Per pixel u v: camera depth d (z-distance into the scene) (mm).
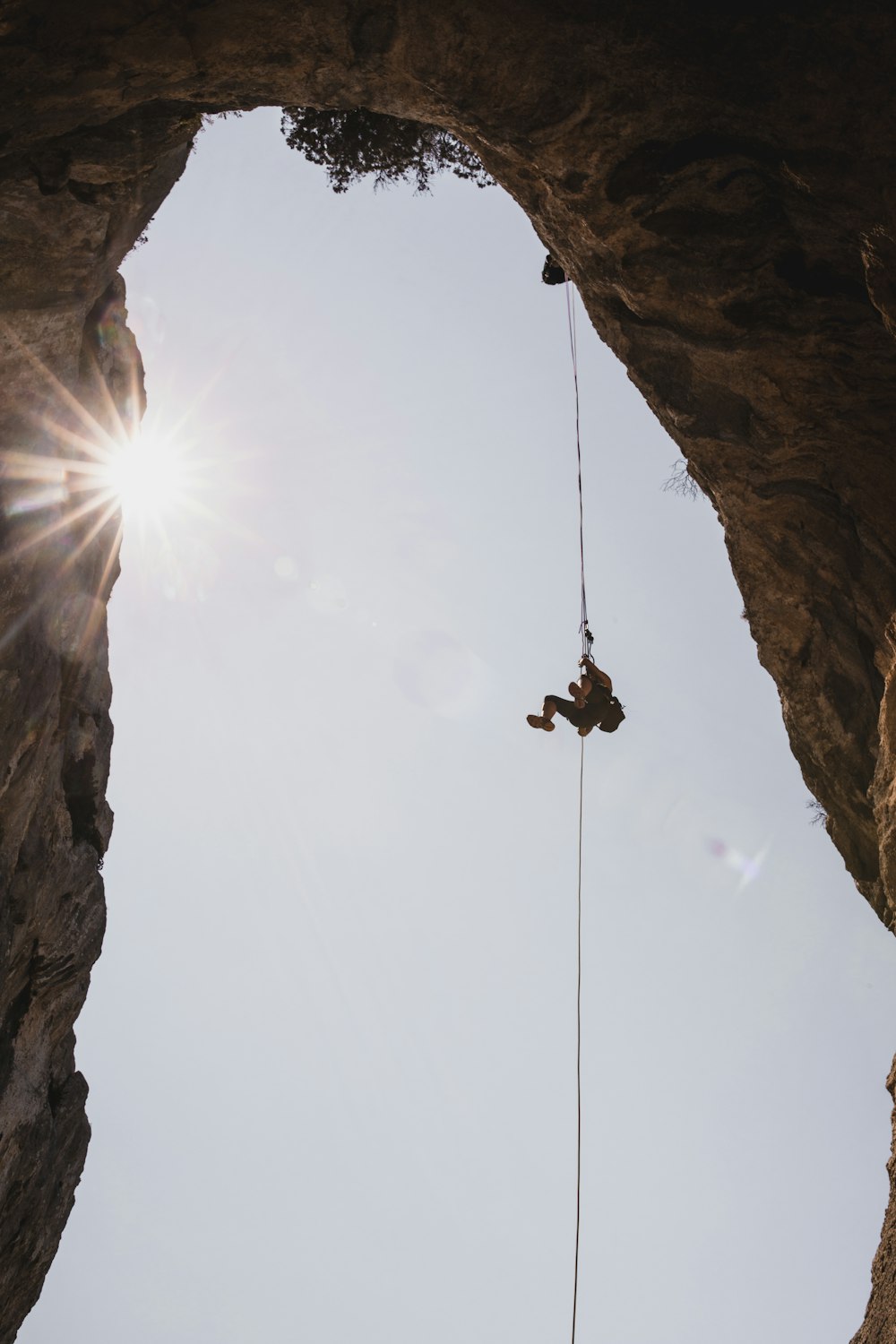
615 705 12219
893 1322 10031
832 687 12117
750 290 9328
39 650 12344
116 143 9508
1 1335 13953
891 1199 11891
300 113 13734
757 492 11219
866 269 8328
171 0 7832
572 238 10195
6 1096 12484
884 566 10453
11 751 11695
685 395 10844
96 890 14945
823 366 9570
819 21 7004
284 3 8000
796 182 8195
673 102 8109
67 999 14453
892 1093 12414
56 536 12609
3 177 9094
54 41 7816
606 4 7539
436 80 8672
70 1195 14922
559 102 8469
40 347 11031
